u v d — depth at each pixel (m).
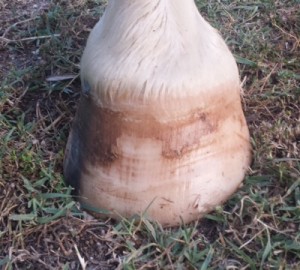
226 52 0.47
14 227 0.48
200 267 0.45
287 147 0.53
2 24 0.70
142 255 0.46
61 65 0.63
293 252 0.46
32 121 0.57
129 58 0.44
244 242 0.46
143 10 0.44
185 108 0.44
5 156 0.53
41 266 0.46
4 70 0.64
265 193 0.50
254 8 0.69
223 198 0.48
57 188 0.50
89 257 0.46
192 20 0.45
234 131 0.48
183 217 0.47
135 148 0.45
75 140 0.49
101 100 0.45
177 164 0.46
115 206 0.47
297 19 0.68
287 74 0.60
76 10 0.70
